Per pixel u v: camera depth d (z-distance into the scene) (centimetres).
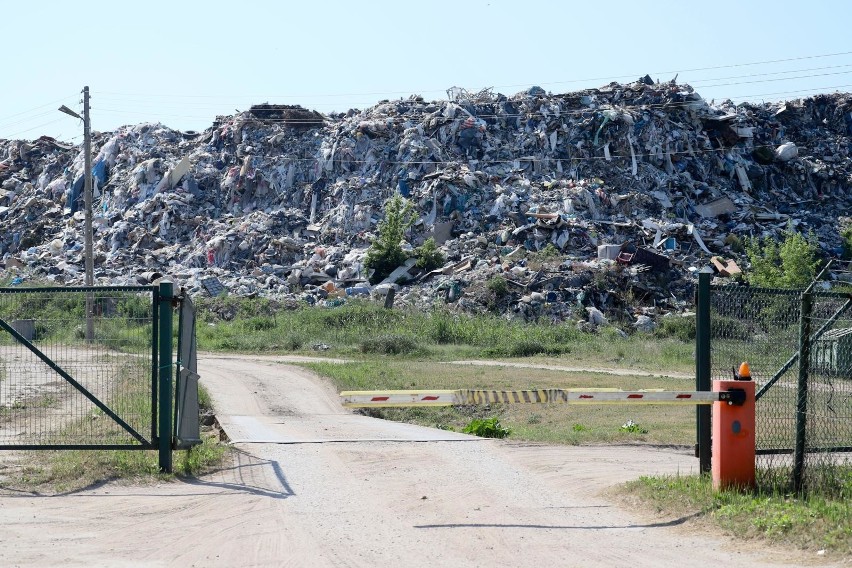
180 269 7519
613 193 7938
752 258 6425
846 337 1425
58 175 9912
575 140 8481
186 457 1521
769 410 1562
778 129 9094
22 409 2050
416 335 5222
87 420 1853
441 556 1016
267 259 7481
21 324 1717
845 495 1258
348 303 6284
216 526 1140
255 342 5103
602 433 2039
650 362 4322
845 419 1486
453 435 1986
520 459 1644
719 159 8494
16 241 8894
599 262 6619
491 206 7694
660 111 8644
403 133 8625
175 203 8481
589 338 5259
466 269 6788
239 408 2677
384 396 1253
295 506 1254
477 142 8475
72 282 7138
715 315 1539
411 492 1354
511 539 1090
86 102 5138
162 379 1459
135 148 9600
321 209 8319
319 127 9288
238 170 8794
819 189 8575
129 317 1691
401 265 7050
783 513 1123
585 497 1329
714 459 1294
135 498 1290
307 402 2894
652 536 1105
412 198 7950
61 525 1138
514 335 5053
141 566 966
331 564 981
